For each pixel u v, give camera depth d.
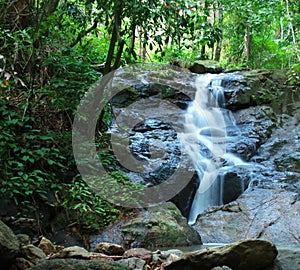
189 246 4.71
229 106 9.09
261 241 2.41
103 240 4.70
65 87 5.55
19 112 5.11
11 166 4.71
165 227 4.83
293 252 2.48
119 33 5.46
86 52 6.98
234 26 11.55
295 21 10.26
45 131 5.29
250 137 8.16
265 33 12.32
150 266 3.09
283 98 9.53
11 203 4.49
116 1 5.19
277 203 5.70
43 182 4.73
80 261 2.18
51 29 5.86
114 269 2.15
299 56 9.12
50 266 2.13
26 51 5.37
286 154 7.65
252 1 10.66
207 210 5.92
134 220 4.93
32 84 5.33
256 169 6.92
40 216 4.64
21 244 2.88
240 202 5.88
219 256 2.45
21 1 5.77
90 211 4.91
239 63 12.20
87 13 6.68
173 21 5.47
